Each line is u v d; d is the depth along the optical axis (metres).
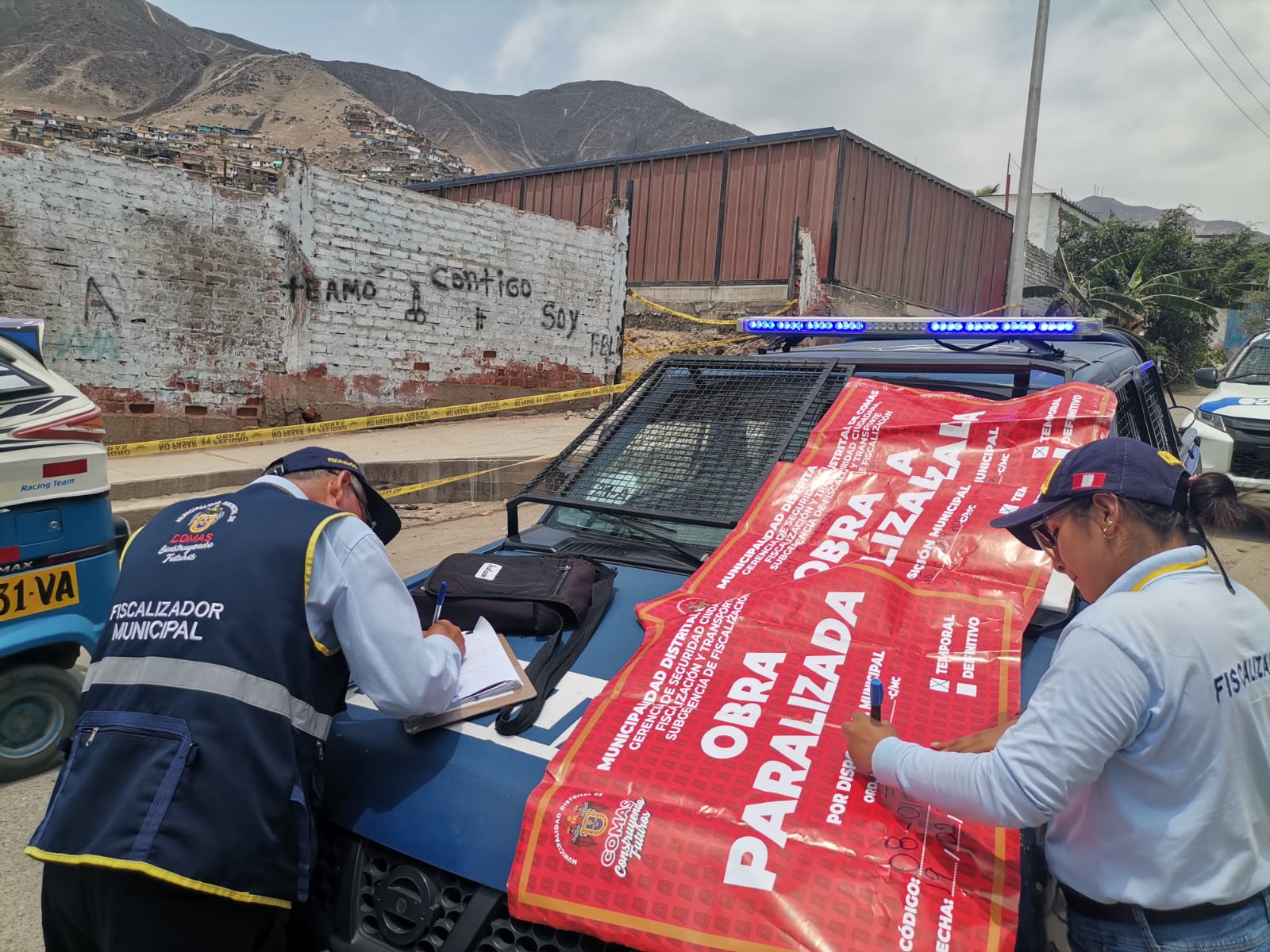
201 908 1.66
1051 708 1.39
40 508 3.43
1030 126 13.48
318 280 9.31
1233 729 1.39
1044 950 1.58
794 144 14.84
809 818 1.62
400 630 1.83
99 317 7.88
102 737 1.72
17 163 7.29
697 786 1.70
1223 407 7.88
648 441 3.19
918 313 17.34
